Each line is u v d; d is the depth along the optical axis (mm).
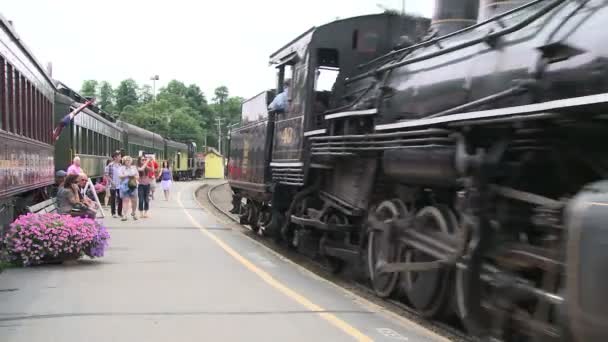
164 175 23516
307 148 9125
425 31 8914
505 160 5227
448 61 6094
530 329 4516
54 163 15867
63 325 5234
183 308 5941
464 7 7004
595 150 4500
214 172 67125
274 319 5629
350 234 8602
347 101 8703
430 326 6223
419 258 6430
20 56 9766
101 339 4859
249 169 13305
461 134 5422
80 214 9969
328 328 5375
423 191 6609
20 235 8078
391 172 6785
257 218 13672
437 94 6035
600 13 4227
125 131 31594
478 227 4973
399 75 7188
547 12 4879
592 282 3373
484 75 5316
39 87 12078
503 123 4926
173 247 10328
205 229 13430
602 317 3305
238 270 8180
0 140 7973
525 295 4586
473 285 4996
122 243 10711
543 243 4594
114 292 6586
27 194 12109
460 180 5344
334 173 8875
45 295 6363
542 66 4531
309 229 9711
